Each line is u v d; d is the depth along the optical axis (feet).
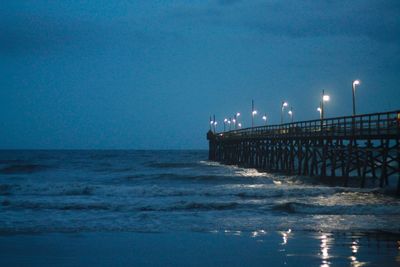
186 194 105.91
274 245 55.21
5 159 371.97
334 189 102.58
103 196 103.19
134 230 64.49
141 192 108.47
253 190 106.93
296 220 70.64
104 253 52.54
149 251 53.42
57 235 61.52
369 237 58.95
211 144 315.99
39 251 53.31
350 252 51.52
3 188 113.19
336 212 77.77
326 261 48.08
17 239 59.11
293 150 145.18
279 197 99.40
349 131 105.91
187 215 75.61
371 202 86.48
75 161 333.42
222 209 81.82
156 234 62.08
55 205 85.81
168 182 145.28
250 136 195.62
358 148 103.91
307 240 57.62
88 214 76.89
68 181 151.12
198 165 254.68
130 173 187.73
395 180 129.29
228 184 133.49
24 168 223.51
